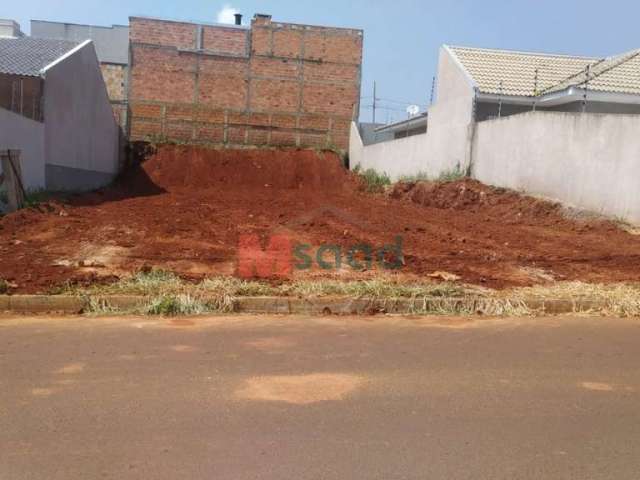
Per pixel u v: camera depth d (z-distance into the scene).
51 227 13.01
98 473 3.48
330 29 34.91
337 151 35.22
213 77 34.09
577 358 5.75
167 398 4.59
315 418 4.28
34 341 5.94
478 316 7.36
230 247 11.12
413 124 32.25
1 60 20.16
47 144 19.42
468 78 22.80
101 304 7.18
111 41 35.78
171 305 7.11
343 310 7.40
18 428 4.04
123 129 33.47
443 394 4.79
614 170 14.77
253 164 32.38
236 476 3.48
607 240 12.57
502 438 4.03
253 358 5.56
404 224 15.24
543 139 17.72
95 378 4.96
